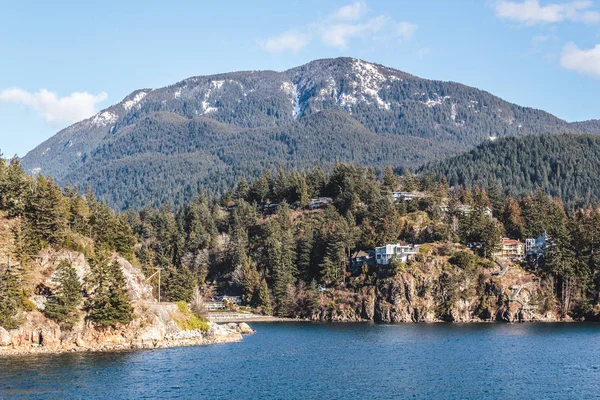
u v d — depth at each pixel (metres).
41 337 147.38
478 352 159.00
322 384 120.88
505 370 134.88
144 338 160.50
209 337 177.38
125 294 166.38
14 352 142.75
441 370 134.88
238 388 116.38
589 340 181.00
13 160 193.50
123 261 194.12
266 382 121.94
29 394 107.62
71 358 139.00
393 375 129.62
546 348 165.25
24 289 152.00
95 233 197.75
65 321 149.88
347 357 151.50
